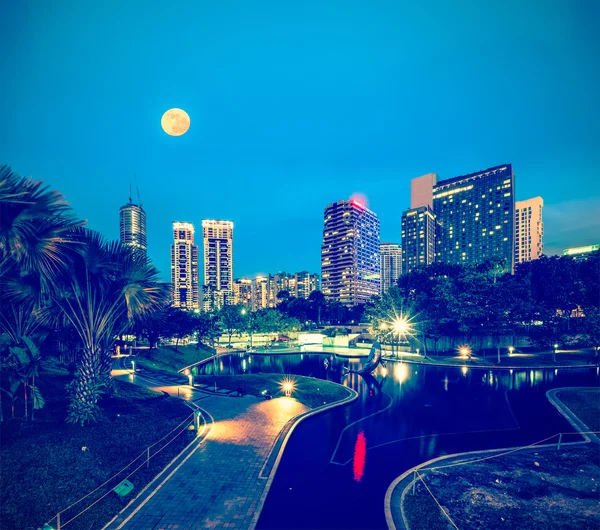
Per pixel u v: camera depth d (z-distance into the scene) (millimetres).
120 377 44125
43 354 27562
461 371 57000
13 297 19766
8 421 19562
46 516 14016
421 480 19625
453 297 73062
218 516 15430
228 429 26484
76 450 18438
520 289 76875
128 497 16500
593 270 77125
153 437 22469
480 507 16922
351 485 19297
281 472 20672
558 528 15250
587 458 22656
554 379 48688
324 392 40281
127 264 23203
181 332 66750
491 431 28547
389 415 33062
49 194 15922
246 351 84875
